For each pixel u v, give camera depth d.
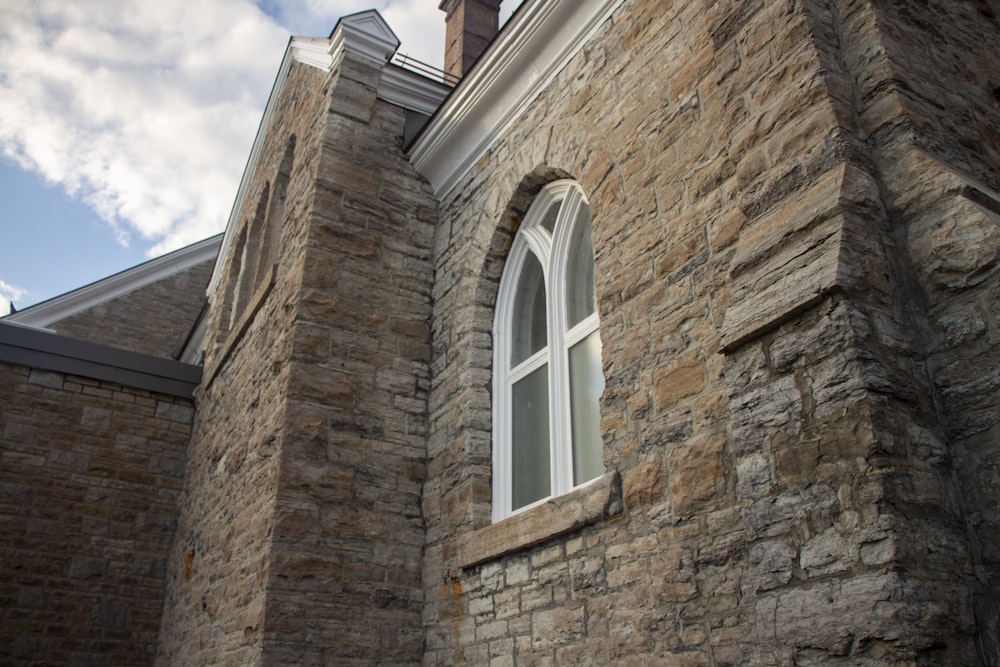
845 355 3.03
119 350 11.98
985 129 4.10
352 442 7.03
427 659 6.45
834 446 2.98
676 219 5.00
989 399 2.99
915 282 3.32
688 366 4.59
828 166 3.50
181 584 9.95
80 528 10.83
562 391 6.20
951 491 2.96
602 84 6.22
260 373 8.14
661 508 4.49
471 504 6.50
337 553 6.52
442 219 8.48
